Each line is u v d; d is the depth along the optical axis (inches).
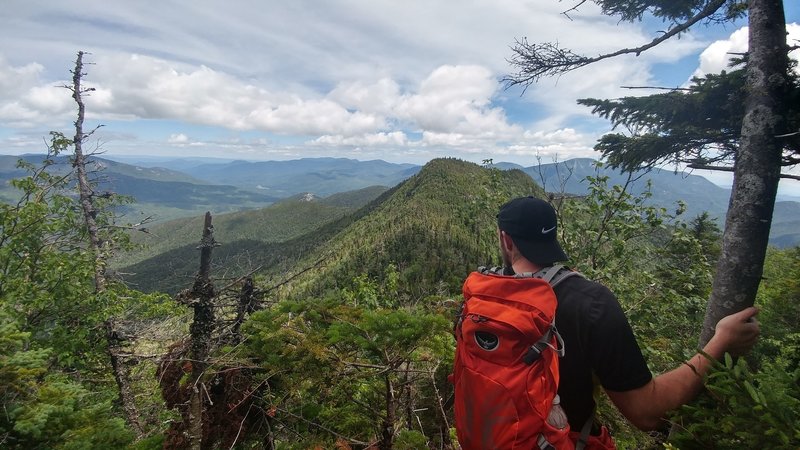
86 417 121.5
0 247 391.5
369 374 135.4
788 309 205.2
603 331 63.2
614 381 63.8
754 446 67.1
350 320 150.9
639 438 130.7
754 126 112.5
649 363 216.8
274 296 170.4
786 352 142.3
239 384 144.3
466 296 75.0
